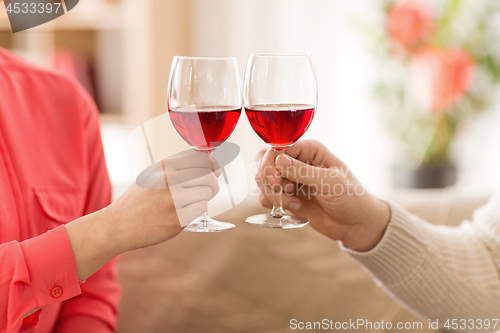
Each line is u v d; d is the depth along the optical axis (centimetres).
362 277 163
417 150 230
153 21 337
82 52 342
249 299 160
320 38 300
